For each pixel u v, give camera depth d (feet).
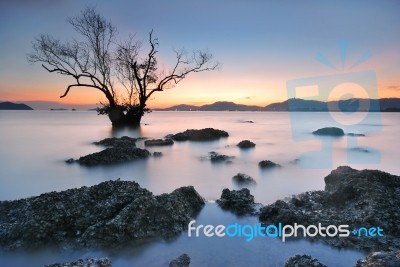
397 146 98.73
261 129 173.47
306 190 46.21
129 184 32.89
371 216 27.76
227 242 26.43
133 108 152.15
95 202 30.63
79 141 113.60
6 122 254.88
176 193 33.65
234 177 52.39
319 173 58.34
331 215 29.91
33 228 26.61
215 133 121.90
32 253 25.11
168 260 23.79
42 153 85.25
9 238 26.43
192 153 81.92
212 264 23.02
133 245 25.85
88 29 140.56
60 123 239.50
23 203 32.37
